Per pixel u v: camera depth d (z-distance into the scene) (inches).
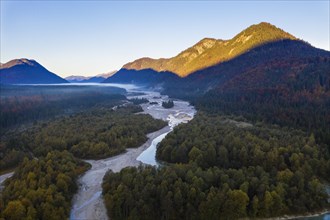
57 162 4392.2
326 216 3385.8
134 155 5575.8
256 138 4958.2
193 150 4672.7
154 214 3292.3
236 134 5408.5
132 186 3553.2
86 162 5073.8
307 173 3973.9
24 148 5482.3
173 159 4987.7
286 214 3373.5
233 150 4584.2
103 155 5457.7
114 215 3366.1
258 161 4313.5
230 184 3506.4
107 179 3976.4
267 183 3538.4
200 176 3644.2
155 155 5482.3
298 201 3432.6
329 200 3656.5
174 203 3299.7
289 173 3720.5
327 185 4045.3
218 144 4982.8
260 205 3341.5
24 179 3779.5
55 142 5595.5
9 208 3034.0
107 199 3486.7
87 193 3981.3
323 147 4729.3
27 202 3171.8
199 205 3275.1
